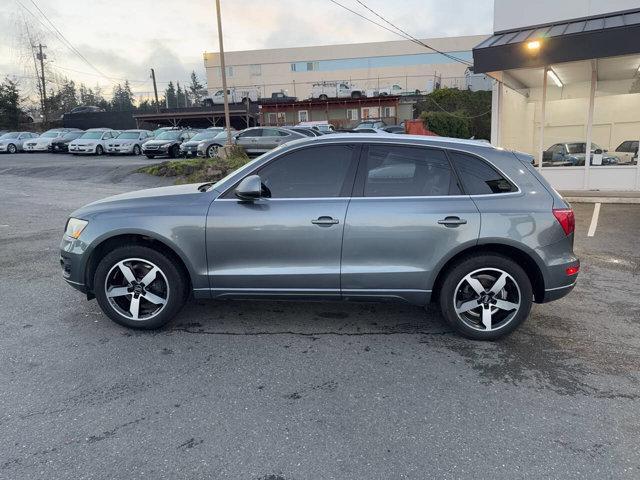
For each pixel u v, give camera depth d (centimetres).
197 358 383
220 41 1847
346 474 255
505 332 412
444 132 3300
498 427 297
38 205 1204
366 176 409
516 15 1227
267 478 253
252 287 413
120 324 434
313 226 400
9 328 438
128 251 416
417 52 5225
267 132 2023
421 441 283
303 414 309
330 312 480
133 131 2841
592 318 469
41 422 298
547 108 1305
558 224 402
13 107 5003
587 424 300
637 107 1200
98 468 259
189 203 416
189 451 273
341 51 5334
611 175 1235
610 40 941
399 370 367
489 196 403
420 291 406
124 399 325
